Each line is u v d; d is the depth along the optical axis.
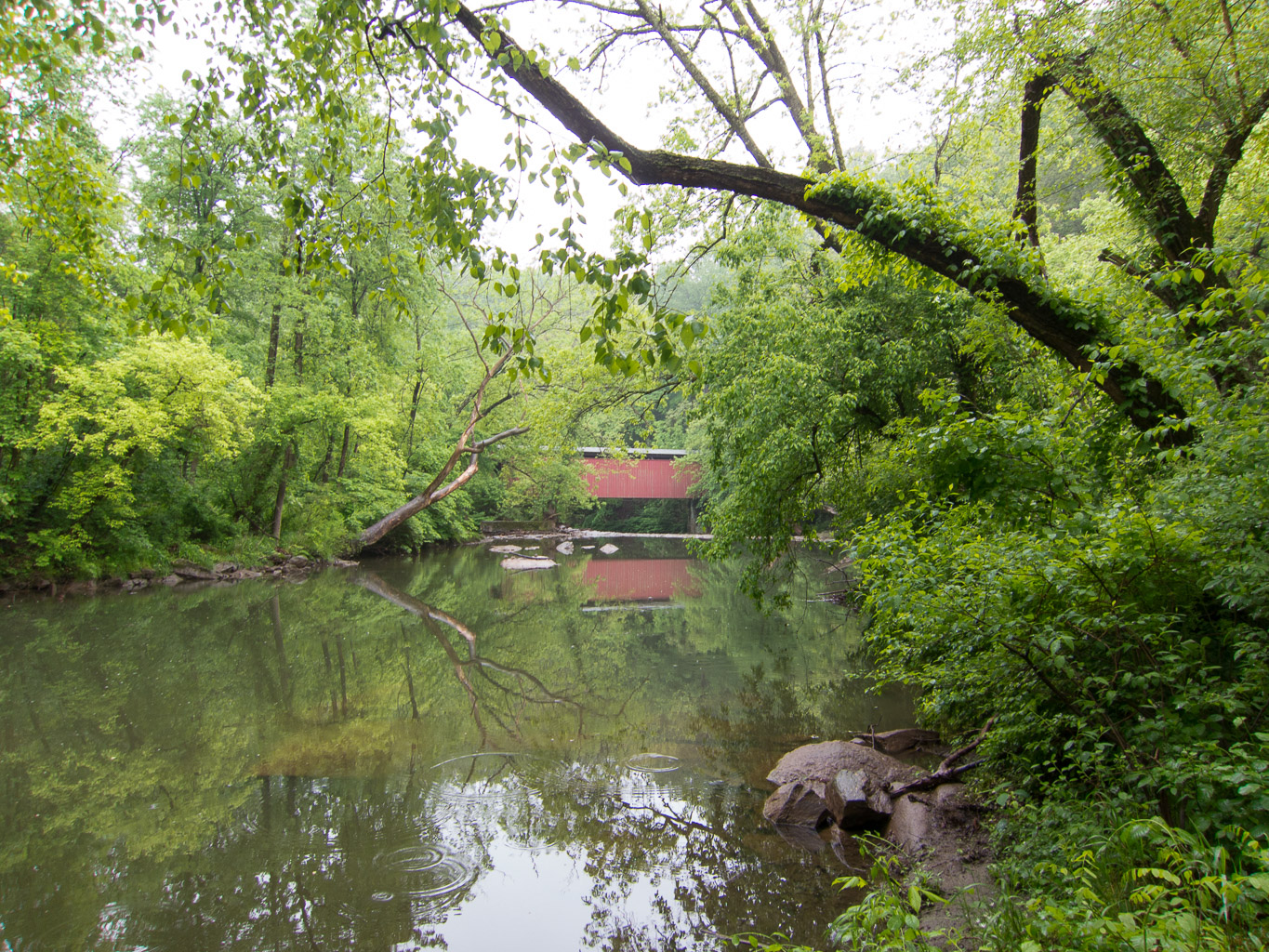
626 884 4.75
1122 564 3.47
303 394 20.95
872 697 8.85
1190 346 3.89
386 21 3.66
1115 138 6.45
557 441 17.02
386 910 4.51
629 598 18.72
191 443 17.45
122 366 15.29
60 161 5.46
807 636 13.03
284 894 4.70
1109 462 4.73
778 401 9.09
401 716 8.60
